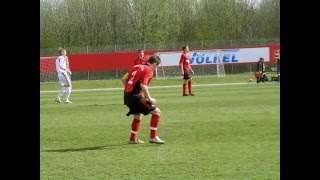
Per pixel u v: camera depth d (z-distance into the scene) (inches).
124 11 3171.8
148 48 2620.6
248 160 468.4
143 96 587.2
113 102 1213.7
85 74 2518.5
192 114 876.0
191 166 451.2
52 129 724.7
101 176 422.3
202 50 2396.7
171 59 2374.5
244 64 2410.2
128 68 2519.7
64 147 567.5
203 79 2244.1
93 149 553.3
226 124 730.2
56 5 3019.2
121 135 657.6
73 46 3063.5
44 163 476.7
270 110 878.4
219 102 1076.5
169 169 441.1
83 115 912.9
